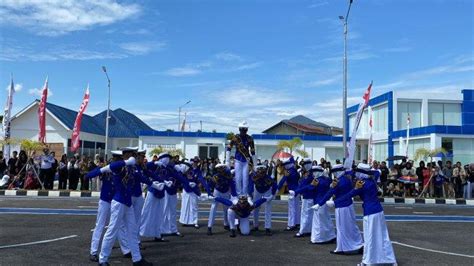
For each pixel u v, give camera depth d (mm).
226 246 10867
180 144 37438
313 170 12297
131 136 46469
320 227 11359
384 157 38656
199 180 13609
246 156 12742
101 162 23547
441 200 23078
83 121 43281
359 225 14930
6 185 23891
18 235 11523
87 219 14453
